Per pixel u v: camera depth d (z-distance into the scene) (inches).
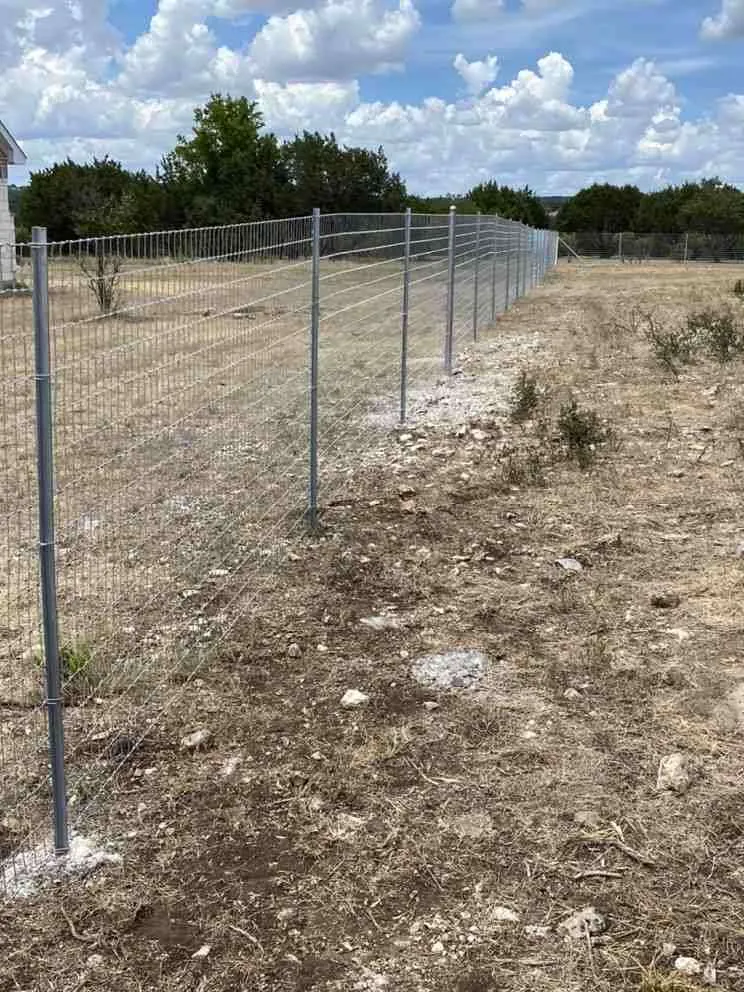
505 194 3112.7
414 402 424.8
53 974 110.1
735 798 142.7
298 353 313.6
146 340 151.9
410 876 127.2
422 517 269.0
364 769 150.6
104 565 221.0
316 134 2148.1
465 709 167.8
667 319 773.3
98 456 234.8
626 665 182.2
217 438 255.0
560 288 1242.6
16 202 1955.0
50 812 137.5
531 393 408.2
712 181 3134.8
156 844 132.4
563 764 151.9
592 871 127.8
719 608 206.7
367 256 320.2
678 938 116.0
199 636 190.7
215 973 111.0
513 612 207.0
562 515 270.7
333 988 109.2
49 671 124.3
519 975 110.9
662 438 356.8
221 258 181.0
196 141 2154.3
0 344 123.2
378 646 191.5
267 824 137.3
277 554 236.1
